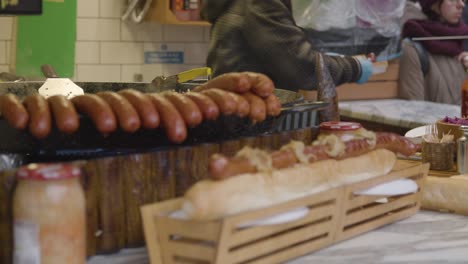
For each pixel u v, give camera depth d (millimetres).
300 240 1448
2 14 1552
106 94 1566
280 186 1365
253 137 1667
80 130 1581
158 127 1659
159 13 4707
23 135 1579
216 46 3771
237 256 1287
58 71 4664
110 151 1630
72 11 4629
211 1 3723
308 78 3703
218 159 1281
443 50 5254
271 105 1713
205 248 1258
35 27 4562
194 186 1266
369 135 1665
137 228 1478
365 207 1659
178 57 5133
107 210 1426
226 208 1266
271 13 3613
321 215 1484
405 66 5145
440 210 1893
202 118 1593
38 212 1117
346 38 4652
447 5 5227
